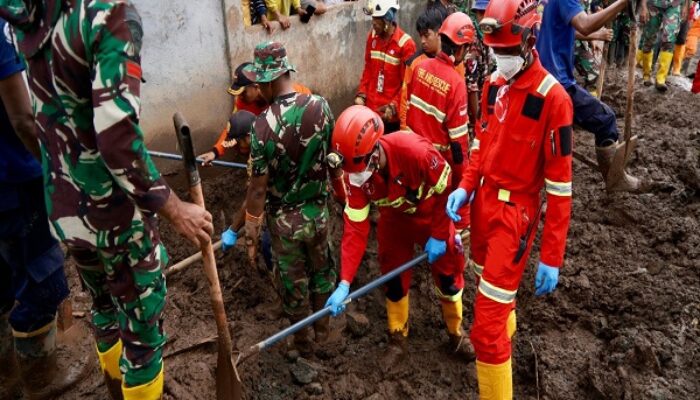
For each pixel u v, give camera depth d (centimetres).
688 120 647
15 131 281
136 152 205
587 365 370
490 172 311
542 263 306
